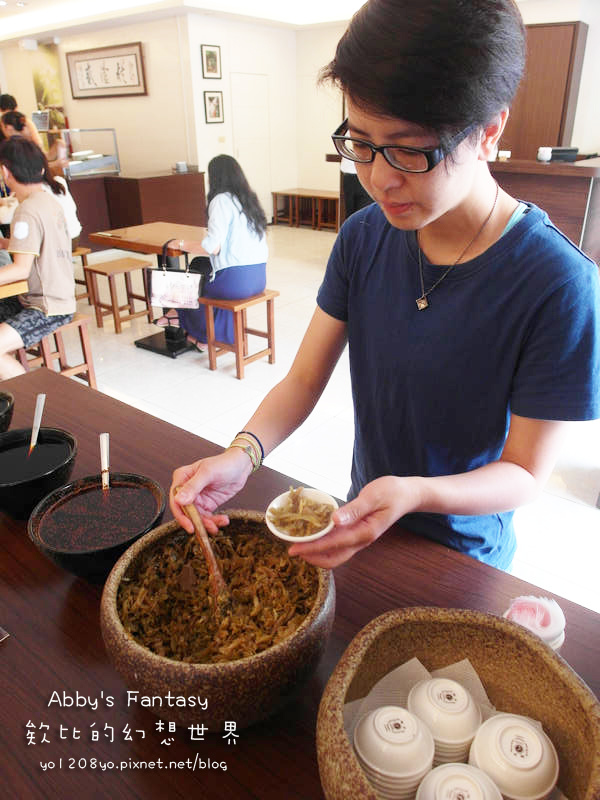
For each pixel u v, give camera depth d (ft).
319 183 29.71
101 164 23.11
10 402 3.91
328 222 27.99
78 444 3.77
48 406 4.36
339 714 1.56
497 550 3.43
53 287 9.48
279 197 29.71
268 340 11.97
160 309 16.10
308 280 18.78
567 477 8.30
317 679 2.31
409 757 1.63
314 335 3.42
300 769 2.01
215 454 3.71
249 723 2.01
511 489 2.50
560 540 7.06
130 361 12.46
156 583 2.43
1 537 3.16
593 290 2.47
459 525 3.18
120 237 12.89
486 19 1.80
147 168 27.48
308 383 3.37
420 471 3.19
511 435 2.69
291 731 2.13
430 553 2.92
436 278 2.75
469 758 1.72
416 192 2.07
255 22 25.13
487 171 2.55
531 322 2.55
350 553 2.17
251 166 27.86
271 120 28.04
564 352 2.48
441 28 1.76
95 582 2.80
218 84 25.12
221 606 2.35
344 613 2.56
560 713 1.72
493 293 2.61
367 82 1.85
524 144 21.95
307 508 2.39
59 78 29.58
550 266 2.48
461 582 2.72
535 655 1.77
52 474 3.11
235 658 2.19
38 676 2.35
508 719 1.76
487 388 2.80
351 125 2.07
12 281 8.87
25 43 29.19
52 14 28.02
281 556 2.50
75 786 1.97
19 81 32.01
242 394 10.83
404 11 1.78
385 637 1.86
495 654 1.87
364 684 1.84
